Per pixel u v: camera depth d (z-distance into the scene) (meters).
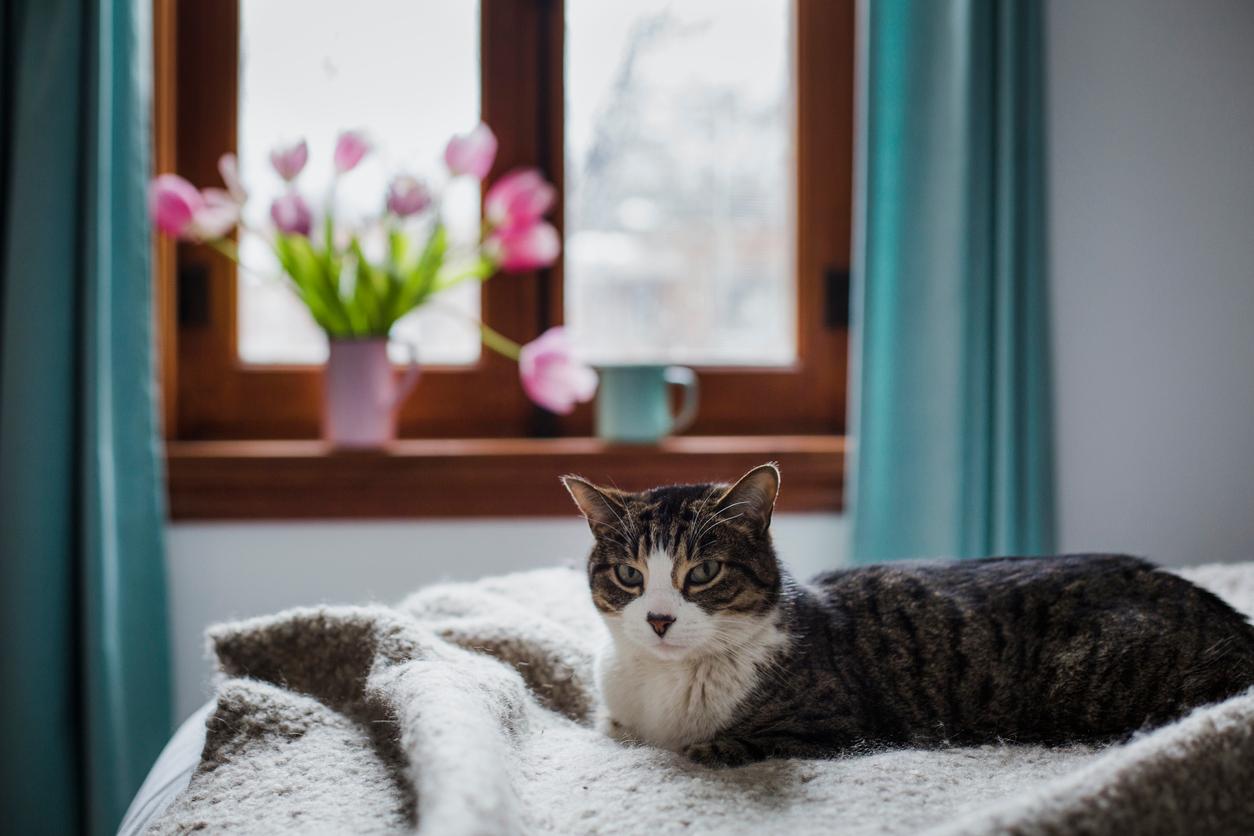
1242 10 1.79
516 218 1.73
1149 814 0.66
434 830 0.58
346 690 0.99
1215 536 1.83
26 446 1.48
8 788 1.47
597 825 0.73
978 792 0.78
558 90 1.87
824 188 1.92
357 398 1.71
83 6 1.51
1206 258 1.81
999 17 1.63
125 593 1.57
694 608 1.00
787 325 1.95
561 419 1.92
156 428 1.61
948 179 1.64
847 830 0.70
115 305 1.57
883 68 1.66
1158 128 1.80
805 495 1.78
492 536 1.76
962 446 1.62
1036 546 1.66
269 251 1.86
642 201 1.93
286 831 0.73
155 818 0.84
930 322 1.65
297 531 1.73
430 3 1.86
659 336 1.95
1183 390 1.82
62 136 1.50
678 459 1.75
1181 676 0.97
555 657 1.11
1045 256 1.67
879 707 1.02
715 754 0.92
